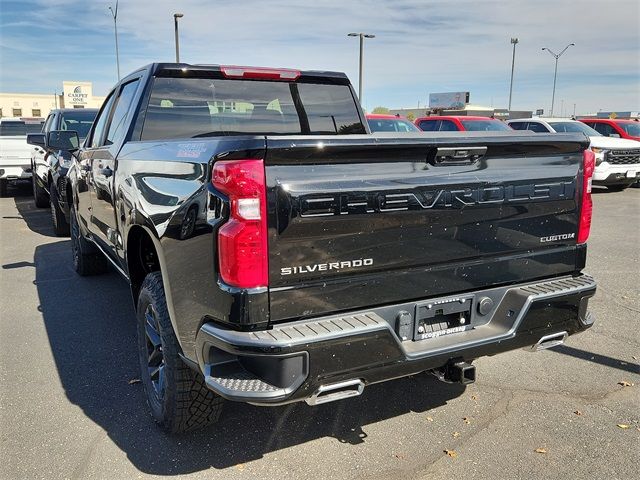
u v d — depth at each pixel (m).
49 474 2.88
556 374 4.03
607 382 3.90
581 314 3.22
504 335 2.94
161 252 2.91
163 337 2.97
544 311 3.05
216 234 2.44
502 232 2.99
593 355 4.35
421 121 16.11
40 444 3.15
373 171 2.56
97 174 4.54
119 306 5.52
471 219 2.87
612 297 5.80
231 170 2.35
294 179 2.40
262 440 3.20
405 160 2.63
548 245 3.19
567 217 3.22
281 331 2.43
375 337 2.55
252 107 4.28
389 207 2.61
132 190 3.41
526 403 3.61
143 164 3.28
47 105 85.50
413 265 2.76
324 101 4.61
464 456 3.04
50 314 5.30
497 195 2.91
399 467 2.95
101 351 4.44
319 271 2.51
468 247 2.90
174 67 3.95
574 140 3.10
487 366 4.17
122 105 4.39
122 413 3.49
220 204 2.42
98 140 5.01
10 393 3.74
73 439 3.20
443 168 2.74
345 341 2.47
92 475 2.88
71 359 4.29
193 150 2.71
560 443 3.16
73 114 10.17
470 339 2.87
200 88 4.07
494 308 3.06
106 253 4.79
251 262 2.37
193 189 2.61
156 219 2.96
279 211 2.39
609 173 14.62
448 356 2.79
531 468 2.93
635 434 3.24
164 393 3.08
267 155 2.34
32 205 12.90
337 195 2.48
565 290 3.10
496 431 3.28
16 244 8.52
